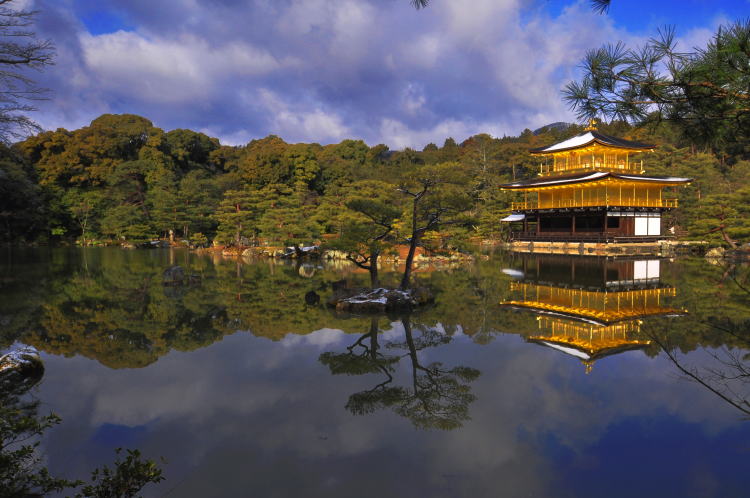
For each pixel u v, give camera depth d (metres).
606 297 21.20
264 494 6.02
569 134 79.00
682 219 57.47
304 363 11.83
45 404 9.17
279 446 7.38
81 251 54.25
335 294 20.50
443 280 27.91
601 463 6.71
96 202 67.62
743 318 15.93
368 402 9.20
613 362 11.59
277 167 69.44
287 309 18.94
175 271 27.48
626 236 51.34
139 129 76.75
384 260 40.38
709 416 8.25
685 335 13.84
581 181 51.25
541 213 59.06
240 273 32.38
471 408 8.88
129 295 22.58
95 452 7.19
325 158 84.94
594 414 8.45
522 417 8.40
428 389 9.90
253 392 9.79
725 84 4.17
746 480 6.17
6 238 61.88
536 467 6.64
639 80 4.48
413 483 6.25
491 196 70.06
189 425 8.19
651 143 59.22
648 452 6.99
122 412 8.79
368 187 53.19
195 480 6.36
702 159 60.72
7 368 10.43
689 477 6.29
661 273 30.34
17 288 24.67
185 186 64.81
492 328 15.50
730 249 42.16
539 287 24.84
